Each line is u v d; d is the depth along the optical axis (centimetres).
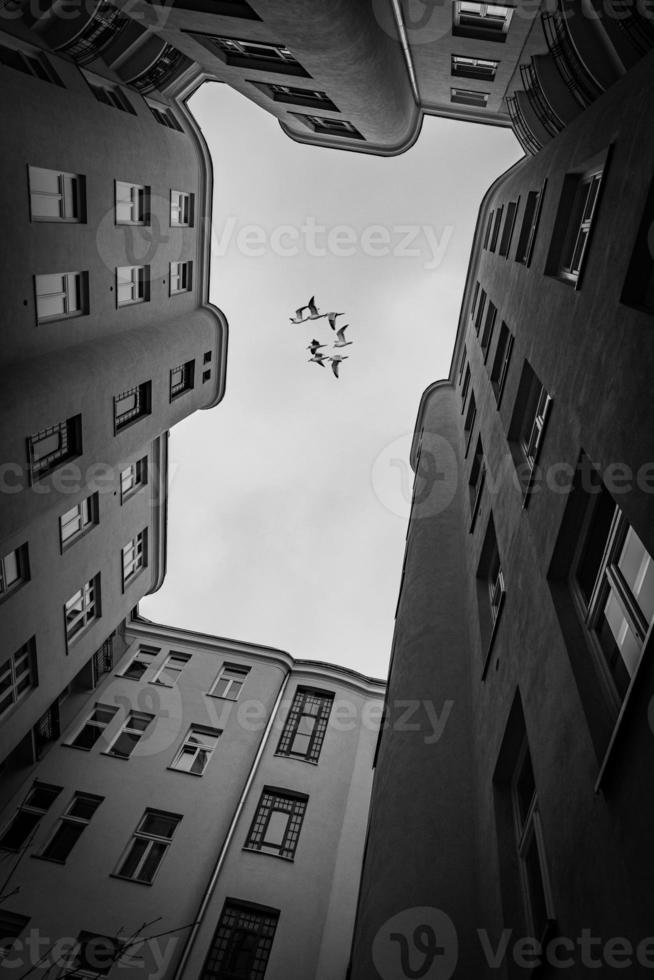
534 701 818
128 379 1922
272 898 1797
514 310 1480
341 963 1680
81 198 1611
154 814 1989
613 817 527
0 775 2009
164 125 2075
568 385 882
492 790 968
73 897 1733
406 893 1021
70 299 1702
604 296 771
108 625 2227
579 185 1137
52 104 1466
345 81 1670
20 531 1594
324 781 2147
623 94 846
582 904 561
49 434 1647
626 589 672
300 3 1180
